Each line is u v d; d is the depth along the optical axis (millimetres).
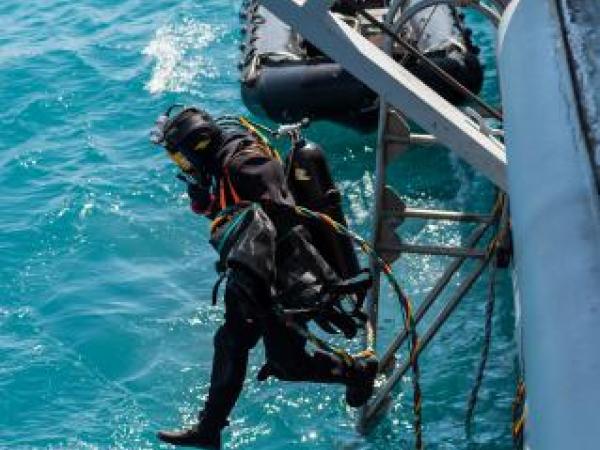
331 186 8070
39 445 13633
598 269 4137
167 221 18641
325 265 7582
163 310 16266
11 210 19141
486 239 17406
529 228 4609
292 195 7969
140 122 22188
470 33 21250
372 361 7980
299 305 7527
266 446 13398
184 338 15633
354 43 9227
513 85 5461
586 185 4473
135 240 18125
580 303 4078
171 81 23688
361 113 20109
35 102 22969
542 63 5316
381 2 22266
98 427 13953
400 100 9344
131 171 20219
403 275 16547
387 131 11492
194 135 7578
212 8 26859
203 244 17984
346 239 7781
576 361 3922
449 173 19656
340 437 13398
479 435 13227
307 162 7980
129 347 15461
